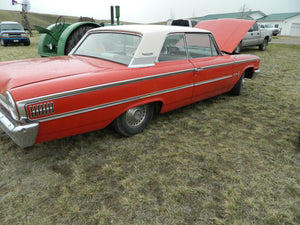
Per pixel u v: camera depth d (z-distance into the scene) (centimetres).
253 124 375
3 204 203
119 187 227
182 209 203
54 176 240
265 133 345
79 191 221
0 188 221
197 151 292
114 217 193
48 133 227
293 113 424
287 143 317
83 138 315
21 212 196
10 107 203
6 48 1316
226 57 431
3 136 312
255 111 429
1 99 225
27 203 205
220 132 344
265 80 660
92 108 244
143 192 221
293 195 222
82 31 589
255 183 236
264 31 1327
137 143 306
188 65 343
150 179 239
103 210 199
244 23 507
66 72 242
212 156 282
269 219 195
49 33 629
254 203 211
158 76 297
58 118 223
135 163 265
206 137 329
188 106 448
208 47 398
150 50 296
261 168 261
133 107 287
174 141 315
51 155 275
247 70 527
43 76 226
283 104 468
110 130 338
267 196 220
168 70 310
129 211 200
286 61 982
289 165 268
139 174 246
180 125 363
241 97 509
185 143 310
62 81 222
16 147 288
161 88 308
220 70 404
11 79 215
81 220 190
